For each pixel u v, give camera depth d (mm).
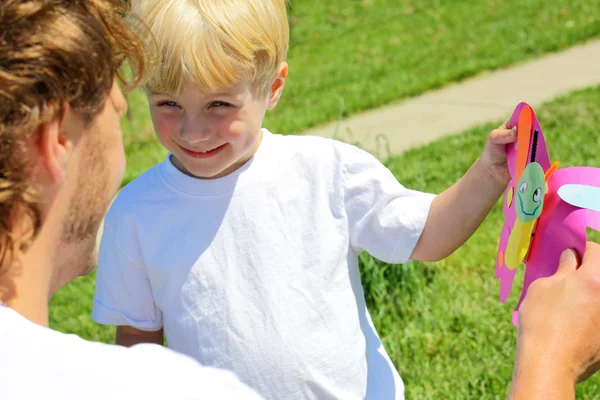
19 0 840
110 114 979
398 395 1794
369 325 1854
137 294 1831
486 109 6637
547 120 5746
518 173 1381
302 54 9531
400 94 7258
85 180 949
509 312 3342
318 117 6988
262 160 1779
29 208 872
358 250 1820
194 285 1742
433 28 9523
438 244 1700
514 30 8680
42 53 838
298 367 1684
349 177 1767
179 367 859
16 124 826
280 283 1711
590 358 1001
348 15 10852
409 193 1756
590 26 8211
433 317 3379
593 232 3766
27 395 801
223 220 1747
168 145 1710
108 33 942
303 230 1742
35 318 915
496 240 4027
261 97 1706
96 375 819
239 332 1701
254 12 1626
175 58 1572
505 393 2838
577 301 1019
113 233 1828
